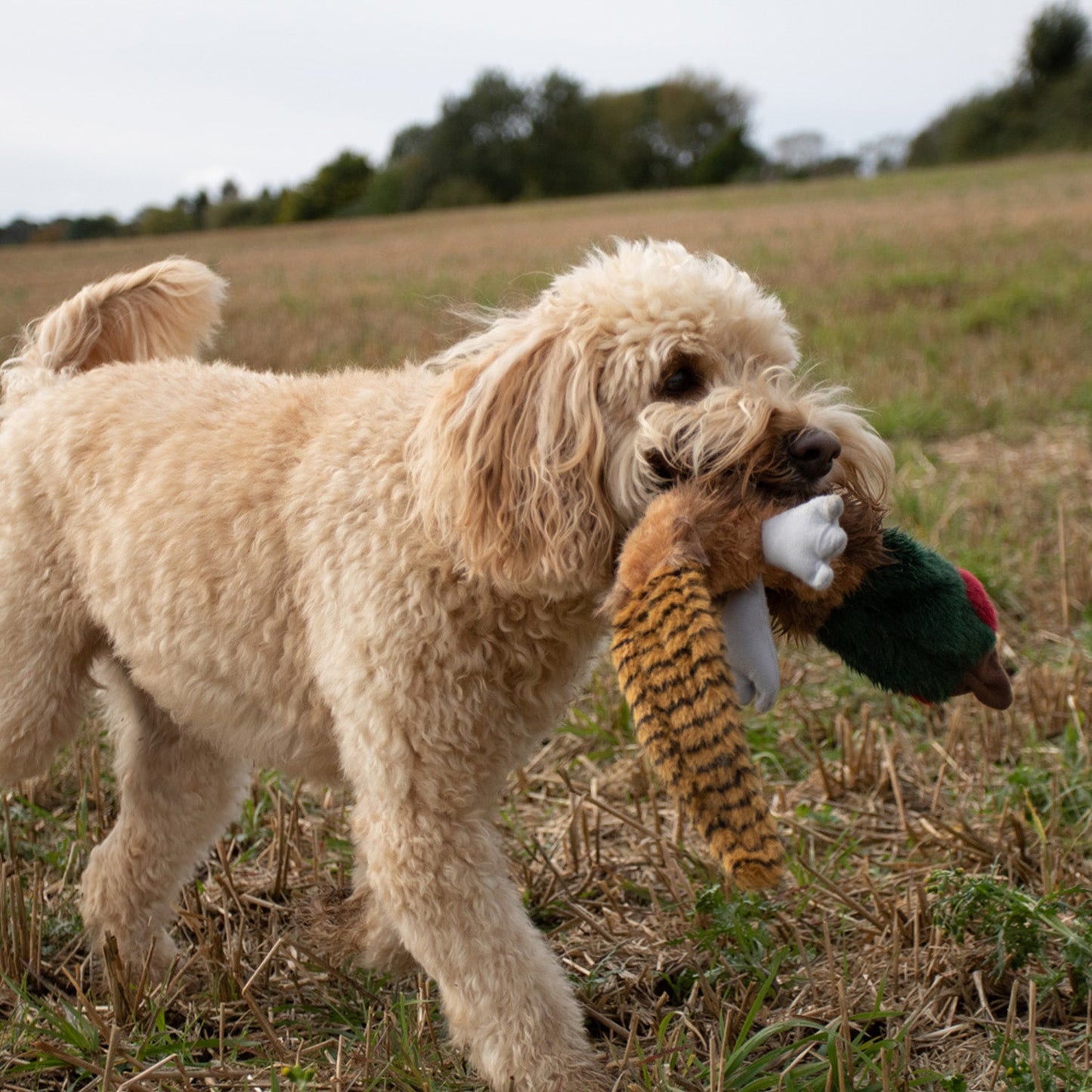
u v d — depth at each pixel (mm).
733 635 1212
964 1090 1258
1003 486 2912
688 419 1240
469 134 35469
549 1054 1280
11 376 1653
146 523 1428
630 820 1605
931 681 1319
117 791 1788
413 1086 1302
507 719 1325
